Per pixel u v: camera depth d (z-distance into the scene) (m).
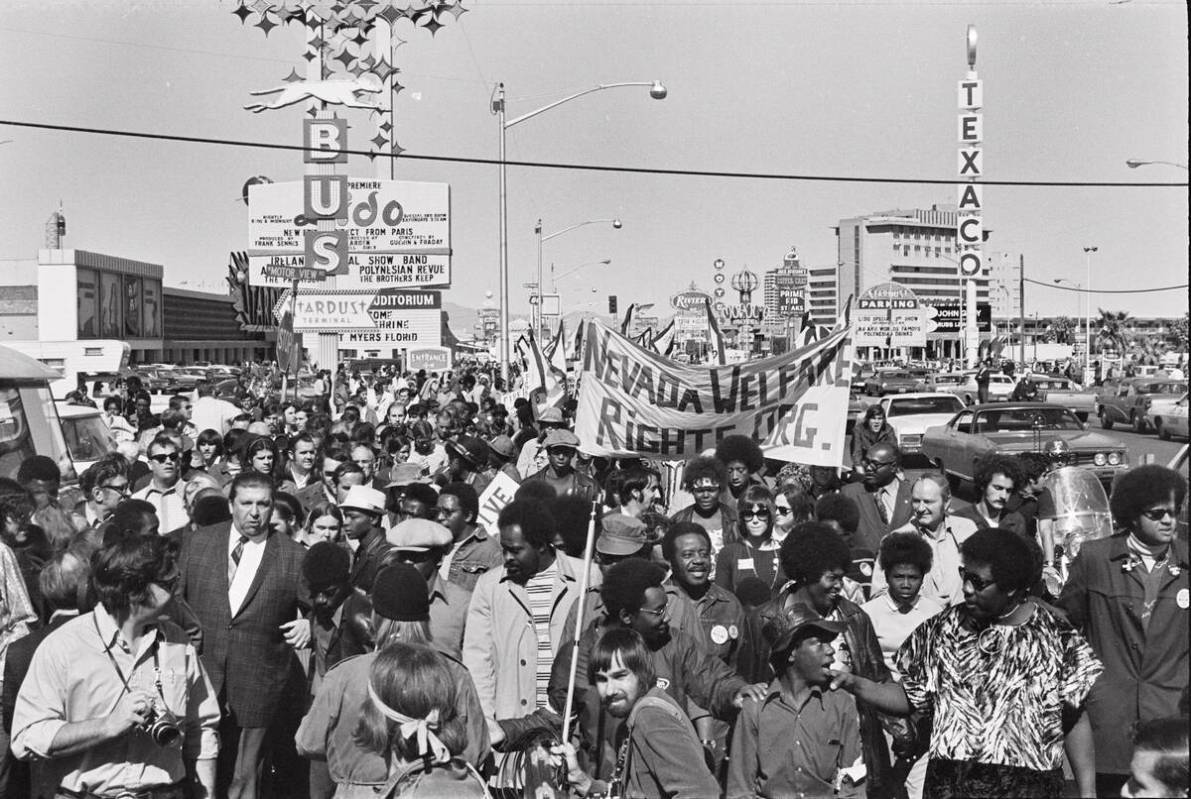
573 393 21.44
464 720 5.04
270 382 37.94
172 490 10.34
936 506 7.91
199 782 5.68
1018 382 43.53
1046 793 4.80
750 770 5.18
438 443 14.80
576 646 5.70
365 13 27.08
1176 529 5.89
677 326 47.88
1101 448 22.89
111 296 72.19
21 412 12.06
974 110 44.53
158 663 5.40
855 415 31.30
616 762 5.29
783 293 65.19
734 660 6.69
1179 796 3.97
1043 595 7.86
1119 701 5.90
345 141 35.03
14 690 5.64
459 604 6.75
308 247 35.44
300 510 8.99
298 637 6.82
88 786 5.27
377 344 36.53
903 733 5.45
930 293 152.88
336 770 5.19
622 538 7.17
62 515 7.82
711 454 10.12
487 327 88.31
